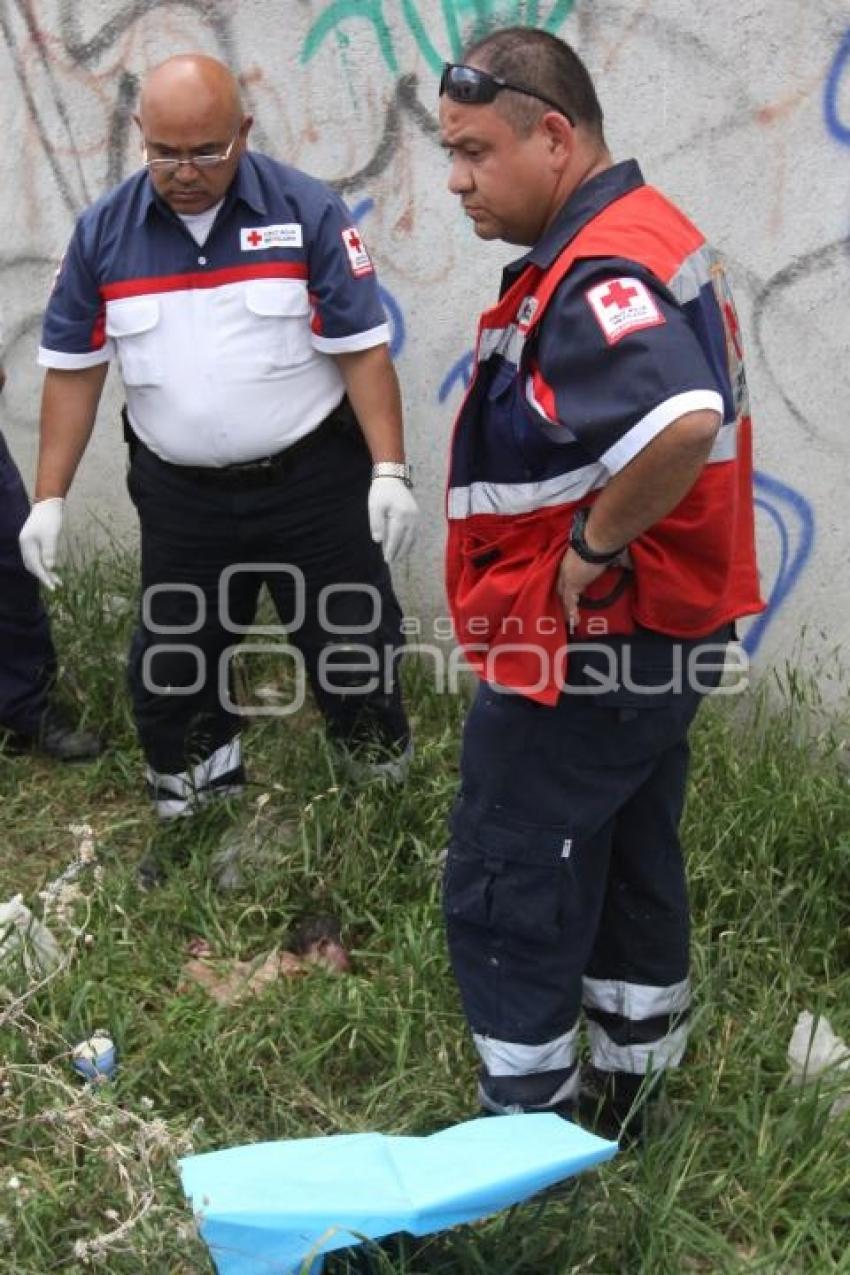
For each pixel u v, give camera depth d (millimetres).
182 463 3494
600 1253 2688
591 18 3771
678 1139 2863
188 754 3807
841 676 4094
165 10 4105
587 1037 3146
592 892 2719
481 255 4070
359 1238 2326
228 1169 2473
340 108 4055
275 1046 3166
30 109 4305
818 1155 2885
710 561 2504
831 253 3785
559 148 2447
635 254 2322
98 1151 2701
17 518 4051
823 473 3959
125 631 4508
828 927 3543
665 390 2242
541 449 2469
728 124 3756
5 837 3988
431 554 4379
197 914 3592
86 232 3398
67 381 3539
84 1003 3211
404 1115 3018
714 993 3260
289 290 3365
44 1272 2592
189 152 3170
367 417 3473
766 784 3838
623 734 2588
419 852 3656
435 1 3881
